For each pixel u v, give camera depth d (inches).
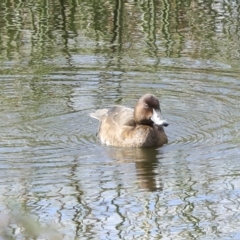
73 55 1078.4
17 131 826.2
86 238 591.2
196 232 599.8
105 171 722.8
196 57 1069.8
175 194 672.4
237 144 788.0
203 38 1139.3
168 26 1189.1
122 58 1068.5
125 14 1239.5
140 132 790.5
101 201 657.6
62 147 784.3
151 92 952.9
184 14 1236.5
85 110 891.4
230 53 1081.4
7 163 737.0
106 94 945.5
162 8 1259.8
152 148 784.9
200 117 872.3
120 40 1139.3
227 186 685.9
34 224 434.0
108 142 803.4
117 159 757.3
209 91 951.6
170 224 617.0
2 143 790.5
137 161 749.3
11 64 1044.5
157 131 798.5
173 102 920.3
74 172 717.3
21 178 701.9
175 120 864.3
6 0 1291.8
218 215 631.8
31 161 743.7
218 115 876.6
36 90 954.7
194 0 1286.9
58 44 1122.7
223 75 1003.9
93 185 689.0
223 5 1269.7
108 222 619.8
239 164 735.7
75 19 1219.2
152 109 795.4
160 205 651.5
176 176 711.1
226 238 591.5
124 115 819.4
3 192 671.8
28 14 1238.3
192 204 651.5
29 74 1008.9
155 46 1115.3
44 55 1078.4
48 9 1259.8
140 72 1016.2
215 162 743.1
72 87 968.9
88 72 1016.2
